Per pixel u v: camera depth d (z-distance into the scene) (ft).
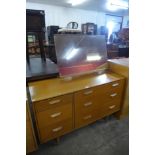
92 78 5.17
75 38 5.22
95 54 5.70
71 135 5.16
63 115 4.21
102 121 5.97
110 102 5.37
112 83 4.99
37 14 5.61
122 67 5.38
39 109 3.67
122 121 6.01
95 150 4.57
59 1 14.55
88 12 19.31
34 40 7.09
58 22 17.61
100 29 15.84
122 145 4.76
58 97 3.85
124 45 10.12
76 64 5.26
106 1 14.26
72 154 4.42
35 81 4.72
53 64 6.22
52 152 4.47
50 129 4.14
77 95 4.23
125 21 22.43
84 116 4.79
